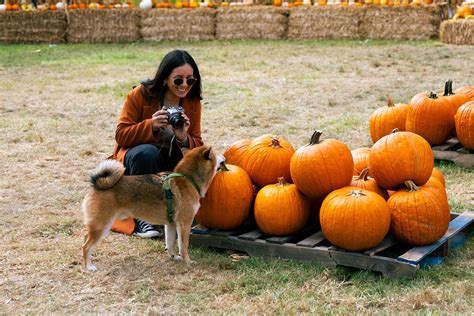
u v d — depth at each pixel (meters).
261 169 5.18
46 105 11.30
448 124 7.38
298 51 17.31
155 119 5.28
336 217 4.59
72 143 8.79
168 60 5.28
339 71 14.04
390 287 4.39
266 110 10.49
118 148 5.62
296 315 4.04
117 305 4.26
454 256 4.95
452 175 6.94
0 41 20.66
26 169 7.59
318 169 4.79
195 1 22.02
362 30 19.44
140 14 20.64
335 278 4.57
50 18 20.53
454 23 17.44
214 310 4.15
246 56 16.62
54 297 4.38
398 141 4.90
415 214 4.65
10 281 4.62
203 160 4.86
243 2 21.69
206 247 5.22
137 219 5.12
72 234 5.61
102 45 19.92
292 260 4.86
